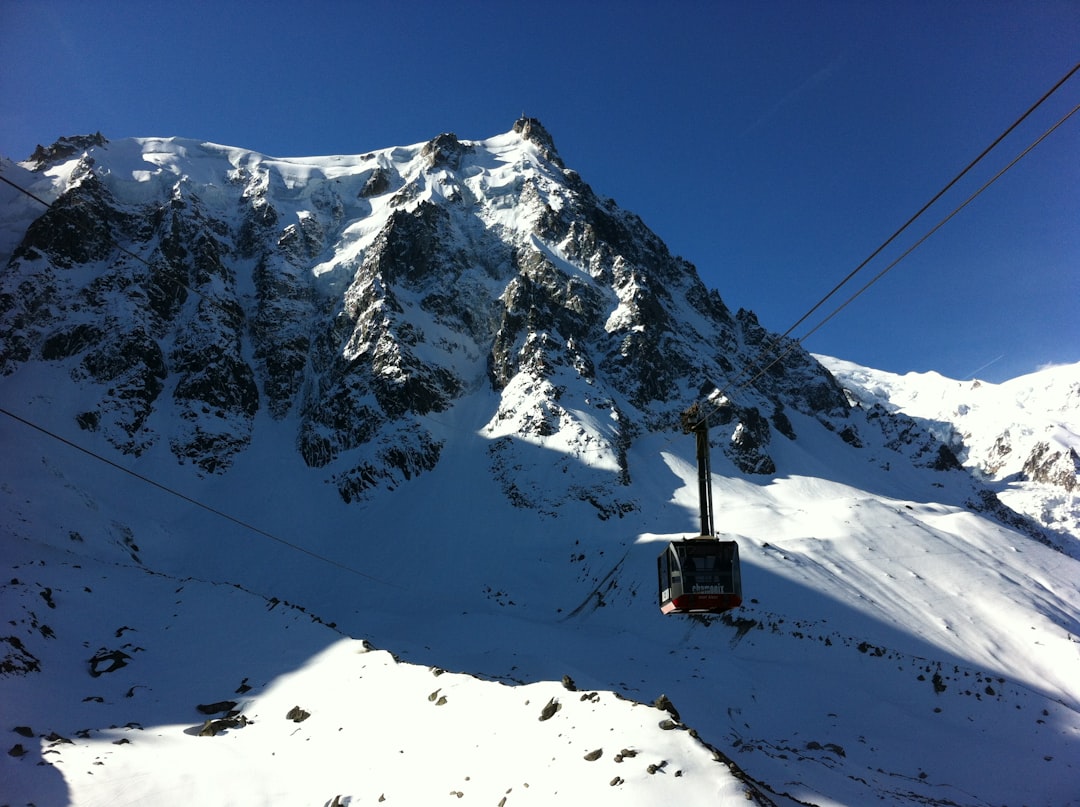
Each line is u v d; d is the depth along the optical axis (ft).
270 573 505.66
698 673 316.60
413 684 149.38
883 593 442.09
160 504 570.46
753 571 429.79
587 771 102.01
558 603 453.17
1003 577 495.82
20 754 132.98
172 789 127.75
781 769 182.80
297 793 127.24
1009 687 320.70
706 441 115.55
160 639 204.23
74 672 179.93
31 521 445.37
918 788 223.10
